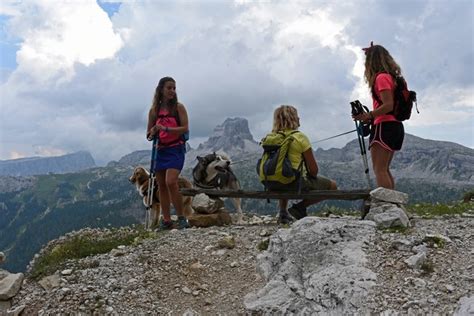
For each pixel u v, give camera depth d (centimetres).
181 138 525
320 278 338
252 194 506
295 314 323
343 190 464
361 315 303
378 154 436
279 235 399
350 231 386
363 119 431
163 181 533
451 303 302
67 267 423
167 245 455
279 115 486
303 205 505
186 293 381
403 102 426
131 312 360
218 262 416
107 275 402
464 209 527
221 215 536
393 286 323
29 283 412
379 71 431
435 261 348
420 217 465
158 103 527
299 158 472
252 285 375
